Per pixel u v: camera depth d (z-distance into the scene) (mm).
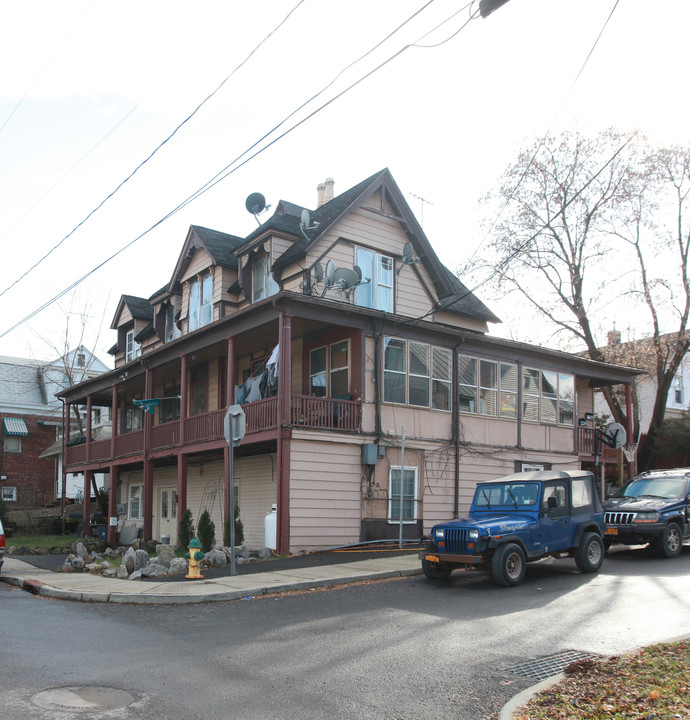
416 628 8922
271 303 17359
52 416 43250
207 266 23797
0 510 31234
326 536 17328
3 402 41688
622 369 26422
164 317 27344
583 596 11117
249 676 6871
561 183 29453
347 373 19062
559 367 24578
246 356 23547
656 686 6160
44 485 42406
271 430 17281
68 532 32000
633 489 17688
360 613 9969
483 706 6117
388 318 18891
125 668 7137
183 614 10289
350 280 19125
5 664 7254
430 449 19938
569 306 30641
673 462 29828
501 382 22500
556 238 30016
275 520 17328
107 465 26891
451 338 20969
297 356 21016
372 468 18469
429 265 22953
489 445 21672
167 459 23906
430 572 12930
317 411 17688
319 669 7125
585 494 14094
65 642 8336
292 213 23750
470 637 8438
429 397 20203
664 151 27703
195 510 24547
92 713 5742
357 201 20984
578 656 7633
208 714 5793
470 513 13977
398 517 18891
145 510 23469
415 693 6426
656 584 12102
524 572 12461
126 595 11547
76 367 44531
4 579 14938
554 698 6047
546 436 23672
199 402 25422
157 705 5992
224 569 14531
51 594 12430
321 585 12664
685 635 8375
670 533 15930
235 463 22531
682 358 29547
